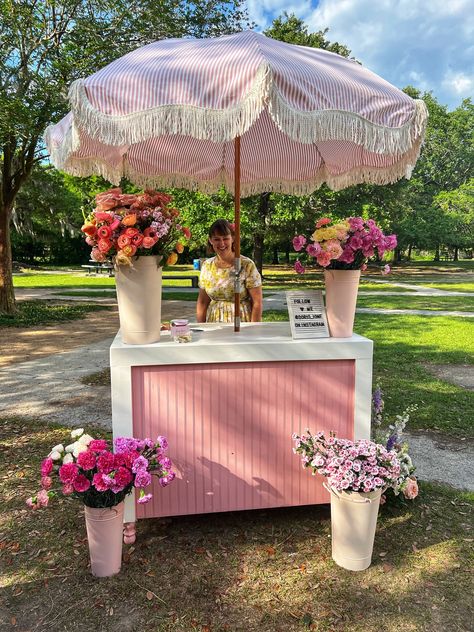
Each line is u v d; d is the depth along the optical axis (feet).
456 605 6.52
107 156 9.95
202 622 6.23
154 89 5.65
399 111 6.22
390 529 8.41
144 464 6.81
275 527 8.54
